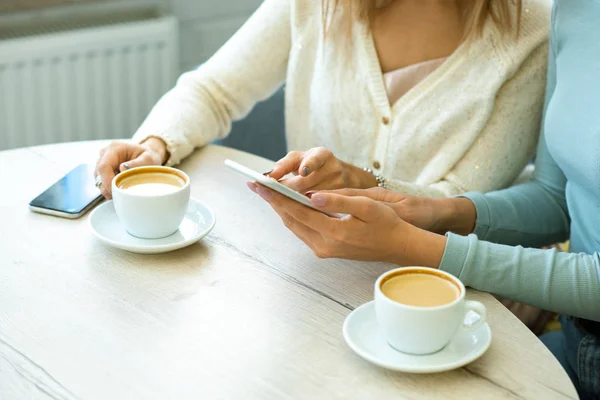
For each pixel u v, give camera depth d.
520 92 1.42
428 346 0.86
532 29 1.41
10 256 1.03
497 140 1.42
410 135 1.44
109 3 2.30
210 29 2.49
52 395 0.79
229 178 1.30
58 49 2.12
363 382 0.83
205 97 1.51
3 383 0.81
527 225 1.28
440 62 1.44
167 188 1.10
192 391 0.80
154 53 2.27
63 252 1.05
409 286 0.89
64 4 2.23
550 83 1.32
